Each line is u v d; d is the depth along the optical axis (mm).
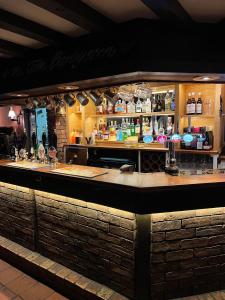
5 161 3498
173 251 2168
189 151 3242
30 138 5309
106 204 2203
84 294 2379
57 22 2223
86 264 2535
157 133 3812
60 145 4773
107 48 2287
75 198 2439
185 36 2195
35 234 2982
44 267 2709
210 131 3209
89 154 4457
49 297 2518
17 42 2723
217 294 2285
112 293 2311
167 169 2467
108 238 2328
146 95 2715
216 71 2246
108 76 2293
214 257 2271
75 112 4727
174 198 2037
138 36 2121
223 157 3189
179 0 1836
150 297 2180
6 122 6703
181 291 2240
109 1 1857
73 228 2596
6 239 3361
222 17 2146
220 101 3143
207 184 2080
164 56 2158
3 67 3295
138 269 2139
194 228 2189
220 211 2229
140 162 3898
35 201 2932
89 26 2148
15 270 2977
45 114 4965
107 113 4285
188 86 3385
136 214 2084
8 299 2479
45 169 2814
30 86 2947
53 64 2705
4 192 3297
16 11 2018
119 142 4172
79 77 2482
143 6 1934
